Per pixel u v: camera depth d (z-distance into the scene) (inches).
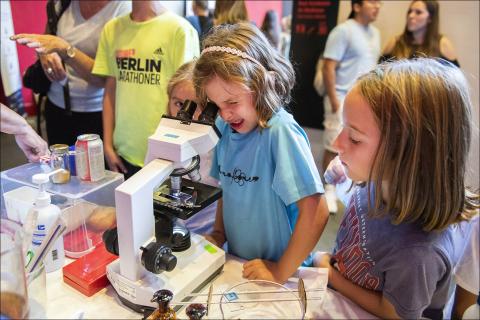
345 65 107.5
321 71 127.3
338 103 108.1
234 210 39.5
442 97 27.5
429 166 28.3
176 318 26.5
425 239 29.5
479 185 43.8
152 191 27.5
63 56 68.1
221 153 40.3
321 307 31.9
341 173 45.3
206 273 31.8
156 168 27.6
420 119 27.3
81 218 35.5
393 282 29.9
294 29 134.8
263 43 34.7
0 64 133.7
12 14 138.9
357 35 105.2
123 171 68.2
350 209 37.6
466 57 96.3
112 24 65.9
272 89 34.3
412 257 29.0
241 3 101.4
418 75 28.1
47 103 81.1
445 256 29.4
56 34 76.2
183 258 32.3
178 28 59.7
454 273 34.1
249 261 36.0
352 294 33.8
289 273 34.5
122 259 28.3
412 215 29.7
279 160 34.3
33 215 30.6
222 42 32.9
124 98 64.2
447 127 27.7
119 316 28.4
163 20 60.8
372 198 33.2
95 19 73.1
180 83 45.3
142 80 62.0
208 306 27.1
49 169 38.2
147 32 61.2
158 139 27.7
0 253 23.4
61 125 80.4
